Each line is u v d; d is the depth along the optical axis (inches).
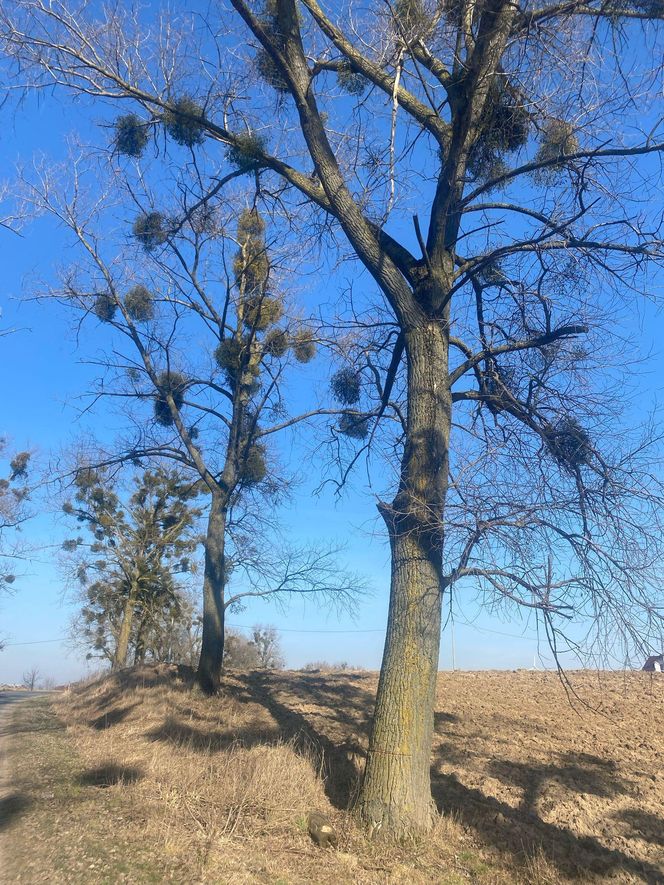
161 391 634.2
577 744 412.5
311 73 381.4
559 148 354.9
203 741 435.8
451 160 340.8
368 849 276.7
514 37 332.2
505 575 283.7
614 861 272.5
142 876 235.9
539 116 361.7
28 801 332.2
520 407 355.6
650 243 334.6
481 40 324.2
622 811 313.9
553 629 279.3
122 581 1263.5
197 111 439.2
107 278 607.8
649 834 293.3
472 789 341.7
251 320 627.5
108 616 1353.3
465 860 274.5
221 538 625.6
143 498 1243.2
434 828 295.4
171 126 445.4
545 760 382.0
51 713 764.6
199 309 633.6
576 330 353.7
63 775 390.9
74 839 272.4
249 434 626.5
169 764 382.0
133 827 285.9
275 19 370.9
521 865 272.1
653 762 375.9
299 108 366.6
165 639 1378.0
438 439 331.6
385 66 378.6
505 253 352.8
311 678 683.4
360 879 249.4
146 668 772.0
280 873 247.3
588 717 476.7
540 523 283.1
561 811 314.0
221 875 239.0
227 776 341.4
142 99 433.4
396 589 314.3
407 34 355.9
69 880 233.5
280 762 355.3
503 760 382.0
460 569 303.4
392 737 299.3
